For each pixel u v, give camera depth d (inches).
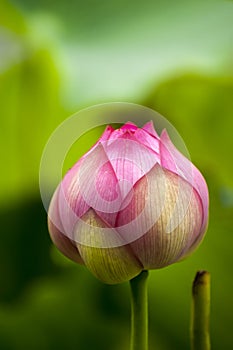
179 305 37.9
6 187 39.1
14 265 38.8
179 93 39.0
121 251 27.4
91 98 39.4
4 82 39.0
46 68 39.2
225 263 38.3
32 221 38.8
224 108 39.4
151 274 38.2
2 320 36.9
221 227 38.7
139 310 28.0
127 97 39.2
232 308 37.8
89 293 37.6
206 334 28.8
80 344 36.5
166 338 37.5
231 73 39.2
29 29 39.4
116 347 36.6
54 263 38.7
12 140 39.2
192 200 27.5
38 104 39.3
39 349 36.4
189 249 27.9
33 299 37.6
